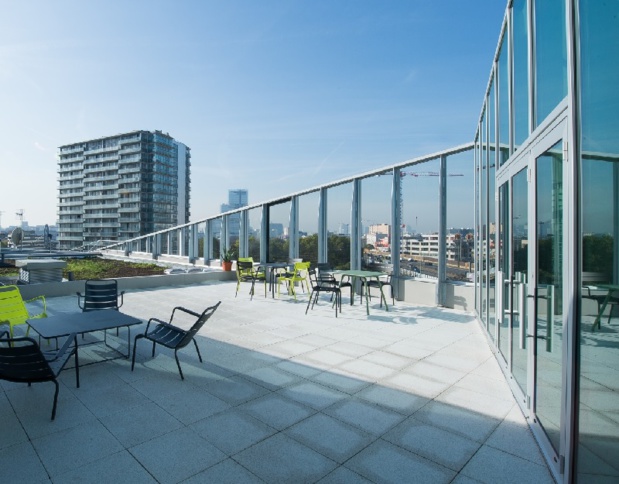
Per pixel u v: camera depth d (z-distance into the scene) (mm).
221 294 10203
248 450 2678
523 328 3312
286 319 7105
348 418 3186
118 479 2332
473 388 3850
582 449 1975
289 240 12938
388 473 2426
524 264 3318
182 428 2984
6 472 2387
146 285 11312
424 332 6168
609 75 1628
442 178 8664
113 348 5082
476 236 7281
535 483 2340
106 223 94688
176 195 98500
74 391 3688
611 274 1688
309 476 2387
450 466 2514
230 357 4789
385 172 10016
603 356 1781
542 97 2822
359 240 10750
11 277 12633
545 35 2715
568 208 2070
